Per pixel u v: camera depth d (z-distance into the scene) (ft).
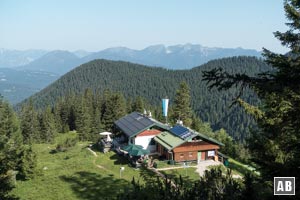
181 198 26.76
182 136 152.46
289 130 31.63
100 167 141.08
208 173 29.91
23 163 119.75
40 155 187.73
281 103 27.14
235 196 26.78
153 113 326.85
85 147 205.26
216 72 27.73
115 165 143.23
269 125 46.24
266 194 30.07
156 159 155.02
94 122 274.36
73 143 207.10
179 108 258.37
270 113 41.50
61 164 151.43
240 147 196.34
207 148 152.66
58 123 333.42
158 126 168.76
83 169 135.33
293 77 27.40
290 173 30.42
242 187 28.37
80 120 277.23
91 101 376.07
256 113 43.73
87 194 101.40
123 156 157.69
